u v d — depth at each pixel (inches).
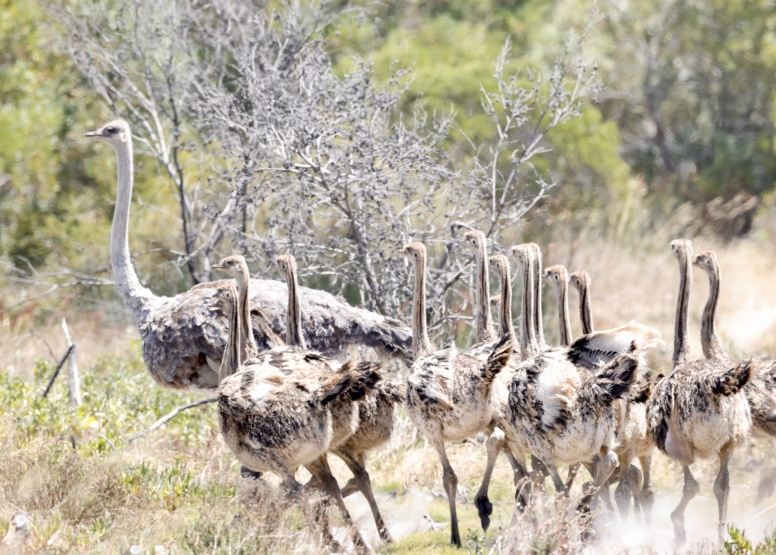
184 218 1918.1
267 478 1159.6
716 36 3080.7
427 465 1269.7
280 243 1552.7
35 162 2321.6
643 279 2393.0
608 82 3095.5
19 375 1640.0
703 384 912.3
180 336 1194.6
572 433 876.0
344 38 2345.0
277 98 1643.7
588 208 2464.3
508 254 1556.3
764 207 2893.7
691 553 874.8
